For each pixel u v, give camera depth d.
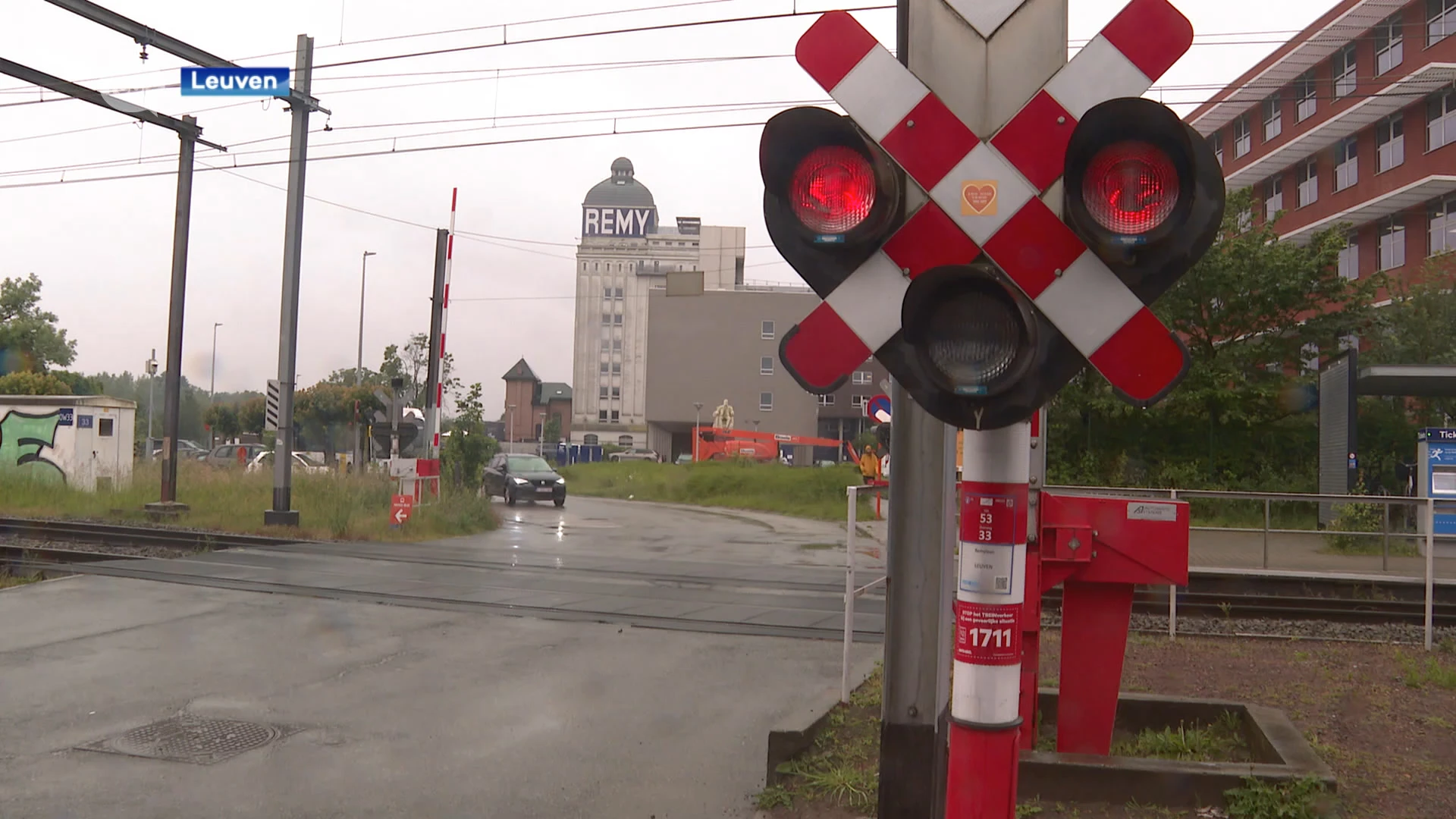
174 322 21.19
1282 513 12.64
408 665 8.01
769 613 10.70
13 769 5.46
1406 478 26.28
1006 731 2.64
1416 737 5.92
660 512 32.03
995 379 2.41
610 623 9.95
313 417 60.03
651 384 92.75
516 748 5.95
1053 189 2.68
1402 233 37.97
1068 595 5.38
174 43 17.28
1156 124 2.35
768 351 91.94
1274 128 45.25
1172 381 2.53
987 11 3.21
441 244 24.53
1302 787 4.69
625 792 5.25
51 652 8.27
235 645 8.62
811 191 2.75
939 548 4.04
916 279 2.42
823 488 35.75
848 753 5.54
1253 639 9.76
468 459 26.56
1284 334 27.39
